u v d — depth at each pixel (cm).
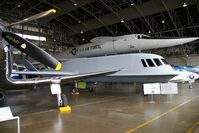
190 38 1561
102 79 1289
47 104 898
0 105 881
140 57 1155
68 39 3603
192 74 1683
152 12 2253
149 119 559
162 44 1622
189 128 456
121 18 2505
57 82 634
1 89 554
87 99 1064
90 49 1988
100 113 664
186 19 2806
